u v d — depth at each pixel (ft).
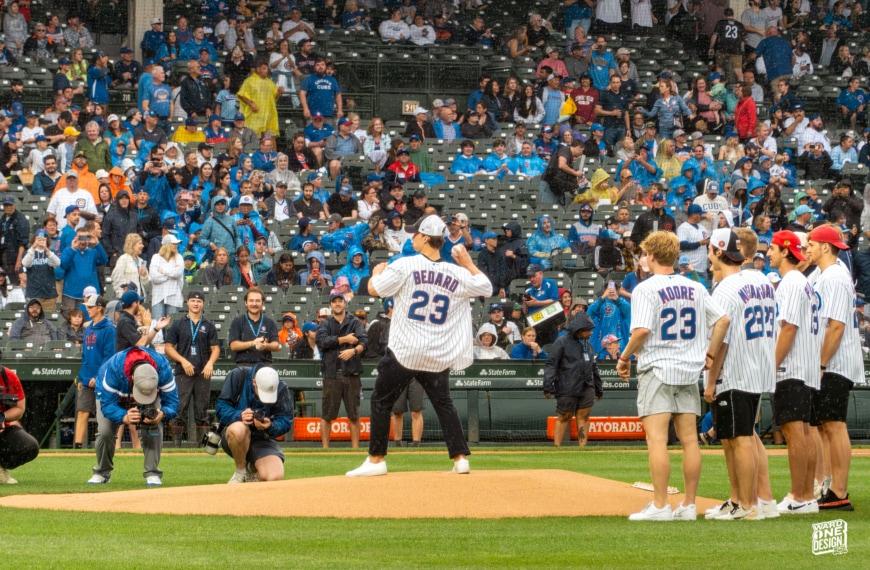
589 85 225.76
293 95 220.23
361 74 232.12
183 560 49.60
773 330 68.28
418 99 234.58
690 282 65.41
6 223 163.84
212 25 230.07
